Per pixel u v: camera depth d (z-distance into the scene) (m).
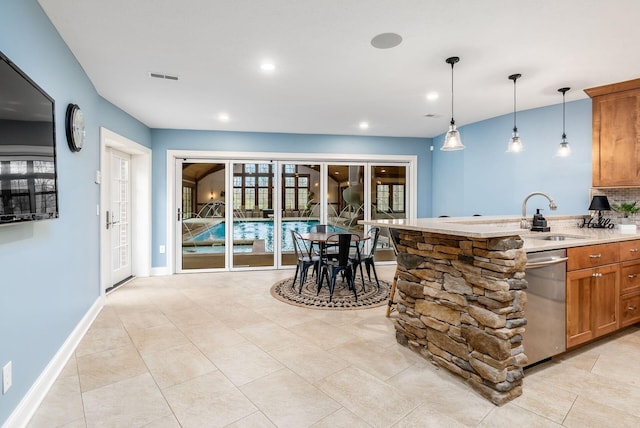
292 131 5.43
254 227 5.53
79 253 2.76
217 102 3.86
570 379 2.13
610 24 2.23
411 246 2.56
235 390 1.99
